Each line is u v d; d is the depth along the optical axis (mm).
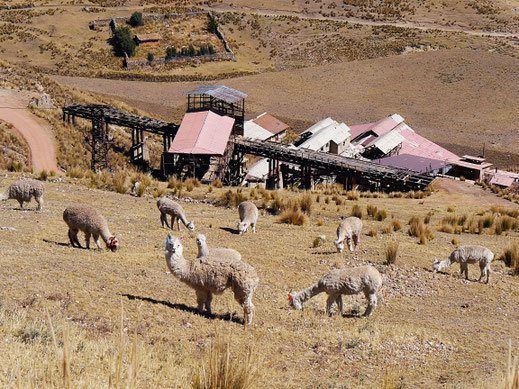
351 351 10984
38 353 7898
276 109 104625
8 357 7535
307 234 22688
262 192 32906
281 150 57875
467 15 168625
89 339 9117
